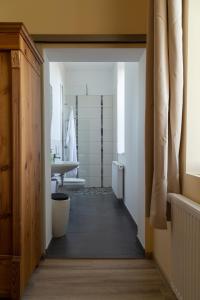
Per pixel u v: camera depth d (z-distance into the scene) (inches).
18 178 73.7
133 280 88.4
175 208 70.0
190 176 69.5
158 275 92.0
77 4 103.2
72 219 157.1
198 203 63.6
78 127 266.8
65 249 113.3
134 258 105.1
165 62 71.8
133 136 147.2
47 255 107.1
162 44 71.4
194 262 58.1
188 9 73.3
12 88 72.6
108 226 144.6
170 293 80.4
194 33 73.4
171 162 74.2
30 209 84.6
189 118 73.8
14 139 73.3
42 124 104.7
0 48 71.7
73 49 105.7
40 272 93.4
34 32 102.6
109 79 271.4
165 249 88.0
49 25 102.7
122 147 225.5
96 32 103.3
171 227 74.6
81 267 97.4
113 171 227.3
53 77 192.5
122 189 194.7
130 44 104.3
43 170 105.3
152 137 81.0
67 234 131.9
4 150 74.7
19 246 74.1
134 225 145.6
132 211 152.7
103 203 197.3
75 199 210.5
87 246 116.6
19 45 71.7
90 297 78.5
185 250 63.3
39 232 98.9
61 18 103.0
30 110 84.1
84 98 266.7
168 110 73.4
